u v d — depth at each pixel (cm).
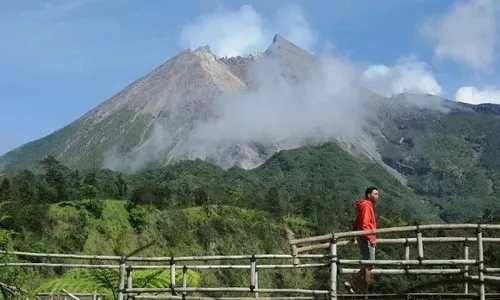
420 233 934
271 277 4325
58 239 6538
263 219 9875
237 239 9250
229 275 4538
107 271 1059
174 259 966
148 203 8875
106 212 7844
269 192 11175
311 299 923
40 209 6306
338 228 10212
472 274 974
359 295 922
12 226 4600
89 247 6981
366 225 977
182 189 10962
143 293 1012
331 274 905
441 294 928
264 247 9375
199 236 8994
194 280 1138
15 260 1087
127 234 7788
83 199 7750
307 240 936
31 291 998
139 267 984
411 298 924
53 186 7762
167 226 8612
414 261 923
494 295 923
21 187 7106
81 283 1049
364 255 969
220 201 10431
